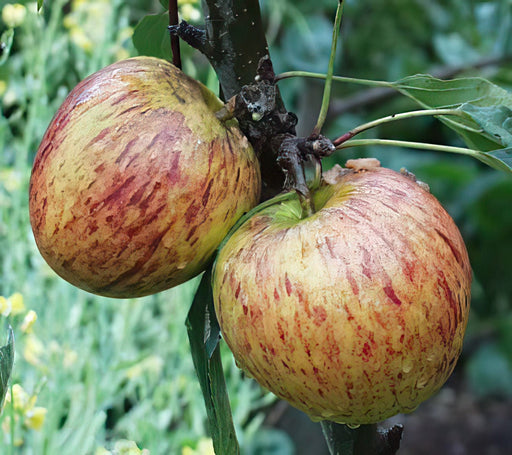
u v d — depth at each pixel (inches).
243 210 12.2
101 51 24.4
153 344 27.1
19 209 22.9
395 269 10.9
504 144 12.4
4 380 12.3
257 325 11.2
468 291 11.7
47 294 24.5
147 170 11.5
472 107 12.5
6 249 24.3
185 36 12.7
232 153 12.0
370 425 13.4
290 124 12.5
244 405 22.2
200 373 12.9
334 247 11.0
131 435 20.1
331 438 13.8
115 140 11.5
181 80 12.3
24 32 26.0
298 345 11.0
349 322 10.9
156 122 11.6
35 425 17.2
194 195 11.6
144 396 21.7
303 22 29.9
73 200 11.6
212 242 12.0
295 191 11.8
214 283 11.9
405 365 11.1
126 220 11.5
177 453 23.5
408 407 11.7
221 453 12.6
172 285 12.4
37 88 23.4
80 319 23.5
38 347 20.2
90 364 20.2
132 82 11.9
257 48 12.6
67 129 11.8
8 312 16.6
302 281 11.0
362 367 11.0
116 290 12.2
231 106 12.1
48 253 12.1
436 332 11.1
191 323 12.9
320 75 12.6
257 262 11.4
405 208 11.4
